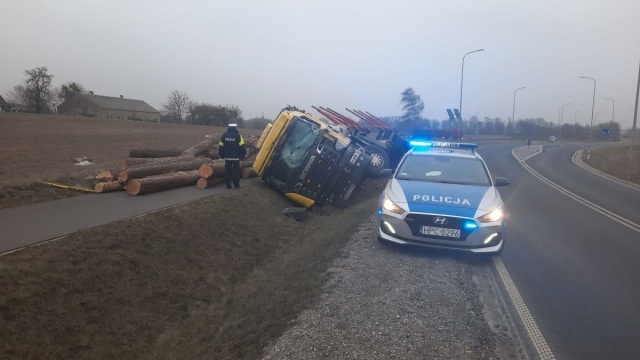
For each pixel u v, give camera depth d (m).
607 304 5.27
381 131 19.98
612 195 17.19
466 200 6.78
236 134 12.12
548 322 4.70
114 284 6.06
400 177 7.85
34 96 74.50
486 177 7.77
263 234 9.82
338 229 8.79
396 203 6.82
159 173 11.95
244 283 7.26
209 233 8.71
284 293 5.44
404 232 6.62
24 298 5.02
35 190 9.75
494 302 5.18
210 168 11.92
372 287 5.43
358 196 14.71
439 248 6.60
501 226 6.56
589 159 41.50
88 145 29.11
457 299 5.16
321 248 7.43
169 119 79.12
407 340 4.14
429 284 5.60
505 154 43.12
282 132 12.69
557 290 5.70
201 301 6.65
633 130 31.16
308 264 6.58
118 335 5.34
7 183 9.87
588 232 9.44
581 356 4.00
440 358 3.85
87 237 6.70
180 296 6.59
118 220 7.68
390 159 18.72
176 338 5.28
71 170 16.36
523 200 14.06
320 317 4.60
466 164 8.13
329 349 3.97
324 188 12.64
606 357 4.00
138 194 10.31
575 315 4.91
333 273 5.96
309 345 4.05
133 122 56.66
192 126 59.56
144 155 15.23
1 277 5.14
